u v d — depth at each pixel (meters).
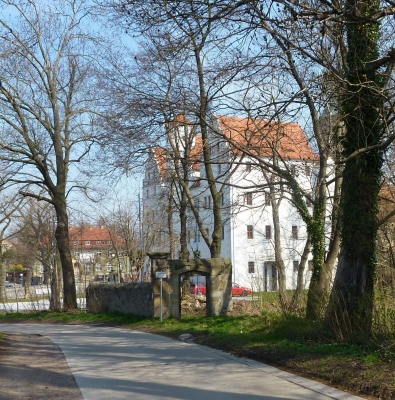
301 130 18.12
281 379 9.88
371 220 12.88
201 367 11.41
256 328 16.34
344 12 10.07
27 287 48.03
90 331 20.75
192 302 26.72
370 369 9.35
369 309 12.26
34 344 15.86
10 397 9.00
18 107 29.28
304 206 16.75
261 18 10.82
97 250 56.41
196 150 21.47
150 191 42.06
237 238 44.47
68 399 8.86
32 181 30.80
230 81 13.50
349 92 11.69
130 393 9.18
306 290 19.53
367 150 11.45
